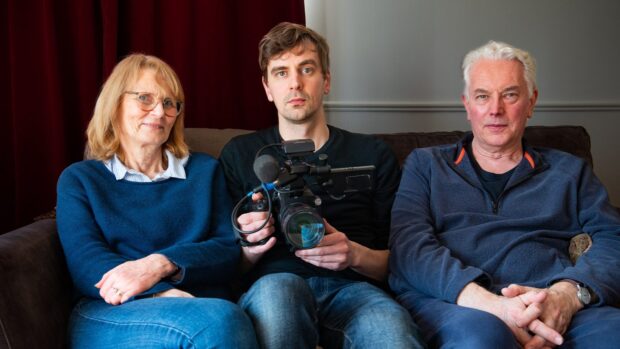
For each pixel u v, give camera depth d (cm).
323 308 143
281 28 162
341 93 256
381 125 260
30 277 125
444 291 137
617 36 271
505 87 157
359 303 134
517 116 159
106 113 148
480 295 134
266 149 165
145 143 148
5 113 207
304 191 129
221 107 226
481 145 165
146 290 128
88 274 131
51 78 198
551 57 269
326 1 251
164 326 114
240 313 117
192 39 219
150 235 144
